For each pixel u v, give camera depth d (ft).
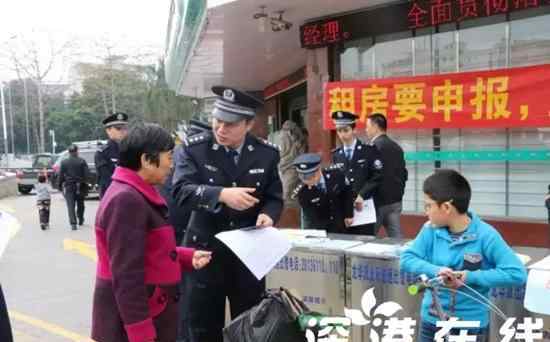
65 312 16.98
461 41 20.61
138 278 6.96
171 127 96.78
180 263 8.46
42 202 35.09
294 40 28.02
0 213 7.55
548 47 18.61
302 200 14.85
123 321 7.10
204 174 9.76
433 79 20.85
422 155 21.94
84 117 147.64
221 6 20.18
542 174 19.17
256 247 8.94
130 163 7.43
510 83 18.99
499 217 20.10
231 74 41.34
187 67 34.47
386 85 22.03
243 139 9.84
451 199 7.86
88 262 24.29
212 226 9.92
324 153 23.99
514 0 18.58
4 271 22.86
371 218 15.76
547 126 18.53
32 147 159.63
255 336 8.26
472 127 20.07
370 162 15.94
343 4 21.43
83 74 121.90
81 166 35.55
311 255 11.48
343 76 23.81
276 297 8.59
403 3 21.25
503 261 7.71
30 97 148.15
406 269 8.40
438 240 8.23
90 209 47.21
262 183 9.90
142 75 121.70
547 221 18.85
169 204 12.84
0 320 5.93
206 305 10.07
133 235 7.01
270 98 52.29
